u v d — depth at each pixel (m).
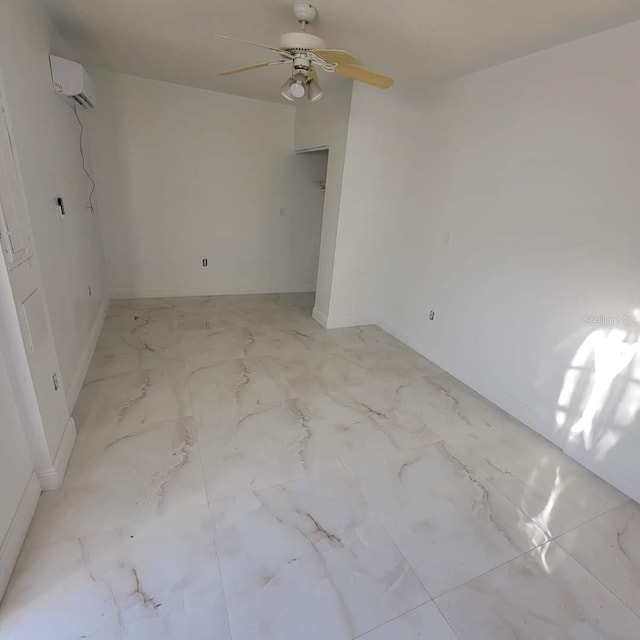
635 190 2.01
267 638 1.37
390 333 4.24
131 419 2.48
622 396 2.14
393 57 2.70
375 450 2.37
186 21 2.42
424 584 1.59
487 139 2.85
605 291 2.19
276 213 5.11
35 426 1.76
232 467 2.13
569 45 2.23
